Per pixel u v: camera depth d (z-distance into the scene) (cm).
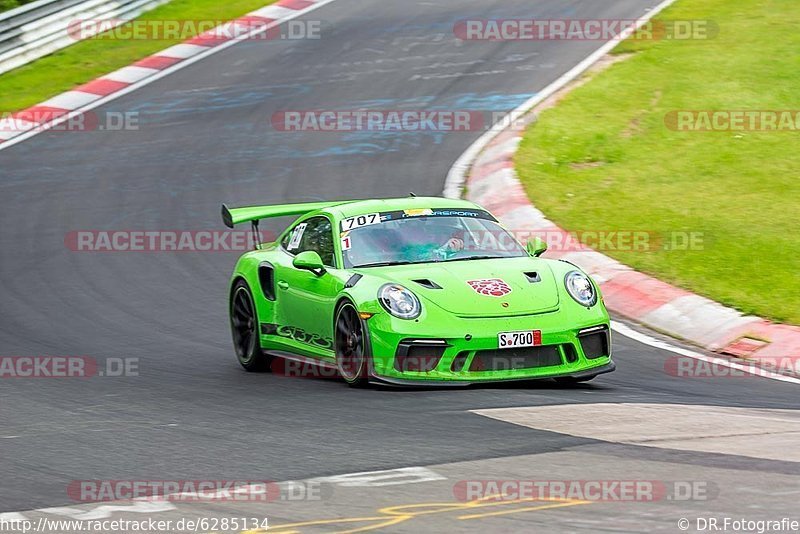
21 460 2266
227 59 8306
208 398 2905
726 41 7569
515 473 1988
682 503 1781
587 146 5894
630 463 2044
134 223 5350
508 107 6744
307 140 6506
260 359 3403
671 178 5322
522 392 2748
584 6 8988
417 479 1975
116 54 8512
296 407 2692
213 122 6988
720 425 2378
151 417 2677
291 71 7912
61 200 5778
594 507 1770
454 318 2772
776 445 2189
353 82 7556
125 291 4422
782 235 4353
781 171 5281
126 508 1873
